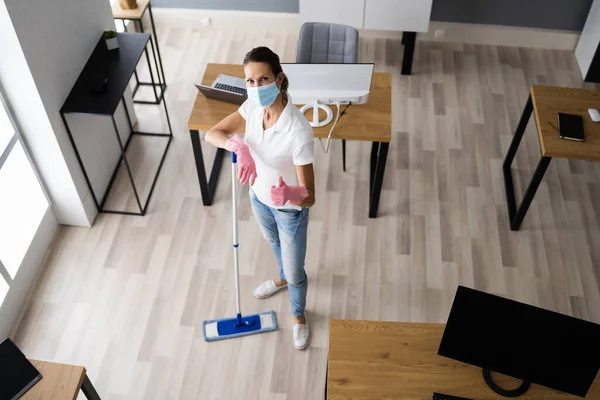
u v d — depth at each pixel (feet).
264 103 7.89
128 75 12.13
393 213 13.34
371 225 13.12
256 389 10.72
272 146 8.29
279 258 11.03
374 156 14.01
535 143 14.84
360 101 11.61
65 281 12.14
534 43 17.42
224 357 11.09
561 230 13.11
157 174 14.03
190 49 17.35
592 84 16.55
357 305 11.87
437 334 8.68
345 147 14.43
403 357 8.46
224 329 11.34
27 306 11.77
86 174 12.43
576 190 13.85
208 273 12.30
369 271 12.37
